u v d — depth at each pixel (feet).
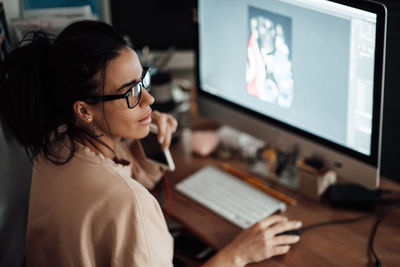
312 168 4.40
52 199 3.44
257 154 5.16
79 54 3.13
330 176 4.51
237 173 4.90
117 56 3.18
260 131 4.85
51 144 3.58
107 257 3.45
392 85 4.46
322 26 3.91
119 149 4.54
